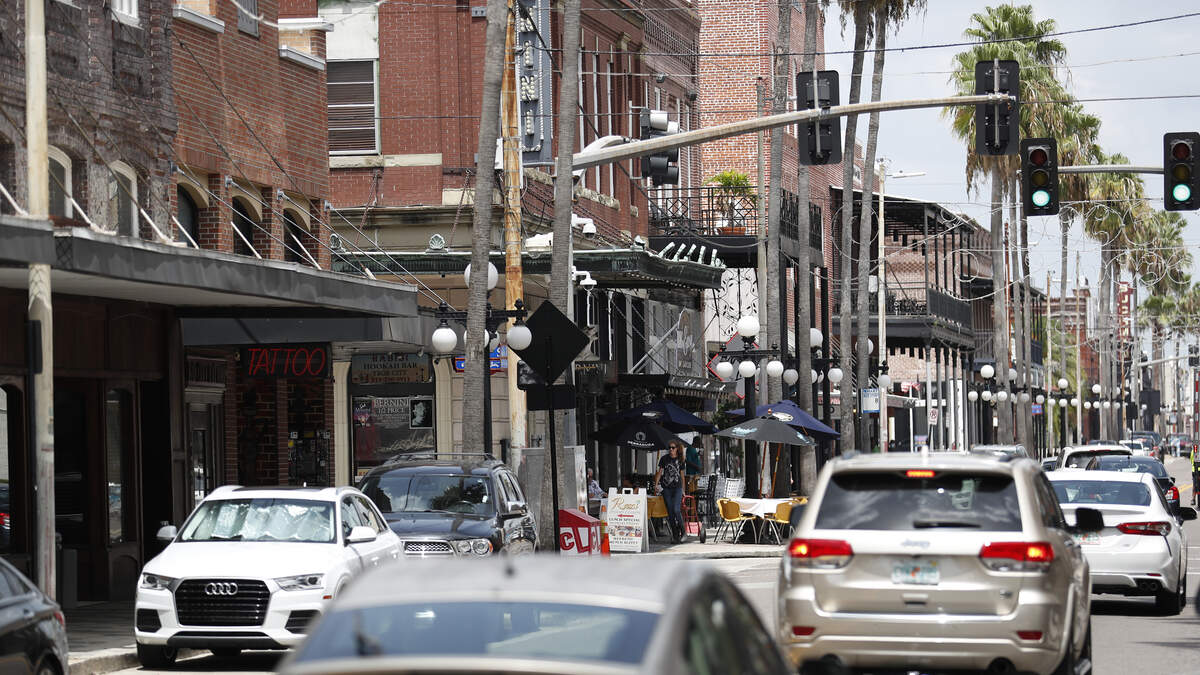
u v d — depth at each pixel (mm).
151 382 65938
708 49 173750
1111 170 75375
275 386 79562
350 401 93625
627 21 121438
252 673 45250
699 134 67688
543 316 54250
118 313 62719
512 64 69062
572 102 71188
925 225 190000
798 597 32219
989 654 31312
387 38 97125
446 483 59625
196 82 69000
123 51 63125
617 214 119125
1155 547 56062
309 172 79500
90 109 60406
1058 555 32188
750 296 154875
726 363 101188
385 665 14727
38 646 32906
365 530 48062
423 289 94125
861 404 134875
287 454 81062
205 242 70250
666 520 107500
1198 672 42094
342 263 90938
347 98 97125
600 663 14930
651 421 99375
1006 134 69438
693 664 15688
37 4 44000
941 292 199375
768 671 18188
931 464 32625
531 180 99625
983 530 31812
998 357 193125
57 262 44688
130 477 64688
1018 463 33000
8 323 55625
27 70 44000
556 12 105688
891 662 31734
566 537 71875
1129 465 96312
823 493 33031
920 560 31766
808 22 121750
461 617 16641
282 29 81062
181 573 45312
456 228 95188
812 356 122250
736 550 90250
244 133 72875
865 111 68000
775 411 100750
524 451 70750
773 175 110312
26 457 57156
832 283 186750
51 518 44688
